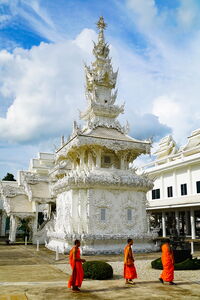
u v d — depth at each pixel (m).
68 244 26.28
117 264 20.47
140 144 30.08
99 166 29.31
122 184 28.00
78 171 29.45
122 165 30.42
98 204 27.17
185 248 21.30
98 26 35.22
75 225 26.94
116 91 33.88
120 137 30.52
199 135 47.75
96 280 15.05
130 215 28.44
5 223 60.38
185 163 43.62
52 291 12.45
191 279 15.49
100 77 33.00
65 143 31.17
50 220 39.28
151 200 52.38
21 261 22.09
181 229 53.94
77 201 27.56
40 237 39.34
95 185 27.25
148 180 29.59
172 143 57.19
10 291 12.38
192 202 37.47
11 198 41.44
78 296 11.68
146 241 28.16
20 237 53.91
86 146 28.77
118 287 13.39
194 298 11.48
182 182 45.84
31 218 40.72
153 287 13.48
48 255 25.75
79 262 12.95
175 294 12.13
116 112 32.62
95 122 30.84
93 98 32.72
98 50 34.00
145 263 21.17
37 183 41.72
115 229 27.33
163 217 47.94
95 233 26.47
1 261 22.09
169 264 14.30
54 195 37.31
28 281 14.62
